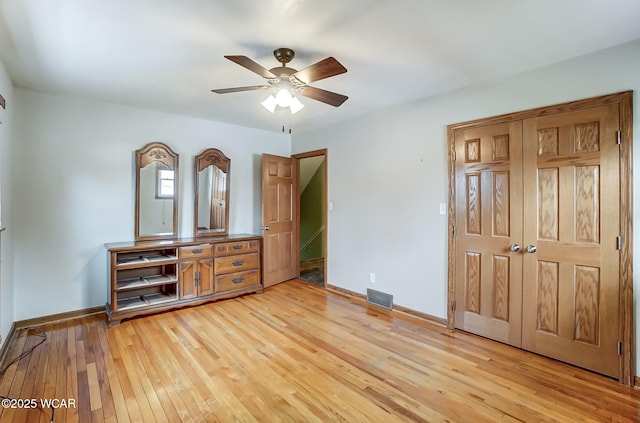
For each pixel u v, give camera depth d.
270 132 4.89
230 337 2.82
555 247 2.46
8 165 2.71
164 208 3.80
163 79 2.76
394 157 3.55
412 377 2.22
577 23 1.88
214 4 1.67
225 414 1.82
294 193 5.00
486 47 2.18
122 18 1.80
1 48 2.17
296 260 5.05
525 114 2.58
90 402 1.91
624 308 2.16
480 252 2.88
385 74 2.65
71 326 3.06
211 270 3.77
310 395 2.00
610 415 1.84
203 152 4.11
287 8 1.71
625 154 2.14
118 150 3.55
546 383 2.16
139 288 3.35
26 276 3.04
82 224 3.35
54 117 3.18
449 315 3.07
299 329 3.02
